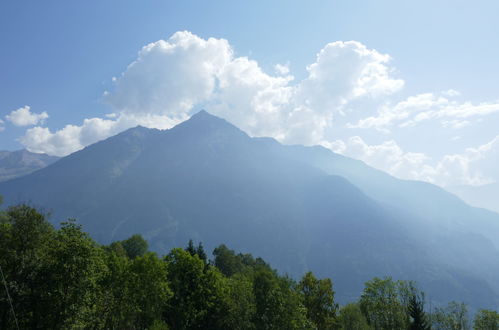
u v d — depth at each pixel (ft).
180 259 195.11
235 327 180.86
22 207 115.75
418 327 185.57
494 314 209.97
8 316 105.50
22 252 108.78
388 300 221.66
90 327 136.77
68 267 115.14
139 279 161.17
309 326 192.44
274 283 188.24
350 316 245.86
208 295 190.60
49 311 110.42
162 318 182.70
